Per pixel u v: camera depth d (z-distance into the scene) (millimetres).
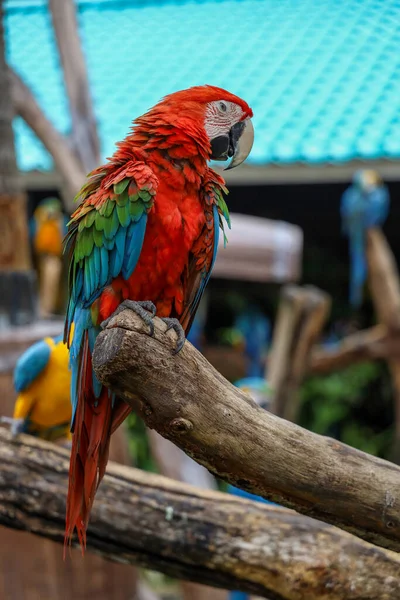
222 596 4480
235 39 8586
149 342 1671
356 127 6629
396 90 7184
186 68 8156
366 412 8461
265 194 7512
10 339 3547
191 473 4922
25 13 9570
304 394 8172
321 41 8250
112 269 2139
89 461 2033
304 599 2188
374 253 6344
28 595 3695
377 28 8234
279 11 9023
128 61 8461
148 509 2355
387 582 2135
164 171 2127
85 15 9523
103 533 2383
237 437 1776
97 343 1704
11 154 4023
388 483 1879
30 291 3959
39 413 2824
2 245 3920
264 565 2227
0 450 2545
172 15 9336
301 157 6156
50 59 8617
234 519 2305
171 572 2391
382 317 6375
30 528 2492
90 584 3793
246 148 2463
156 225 2092
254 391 4574
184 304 2316
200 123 2244
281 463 1826
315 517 1939
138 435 7176
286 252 5168
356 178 6379
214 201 2209
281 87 7555
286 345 5676
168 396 1701
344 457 1886
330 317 8445
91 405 2066
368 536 1944
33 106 4777
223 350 6930
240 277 5133
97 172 2242
